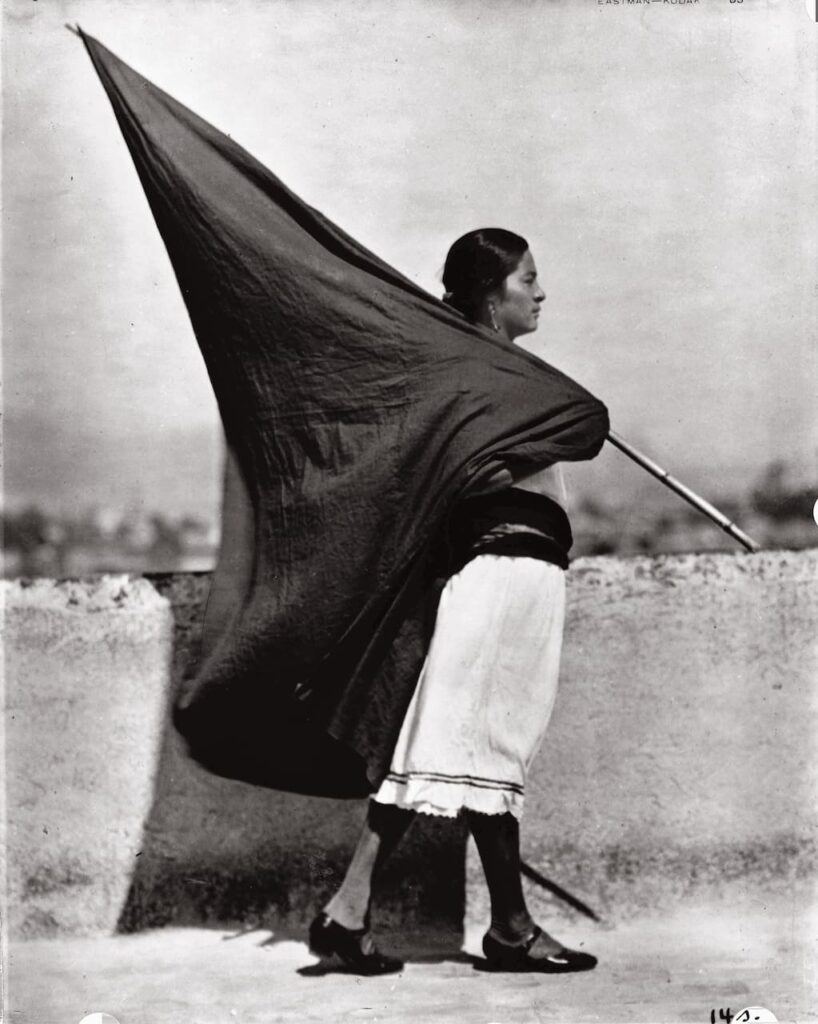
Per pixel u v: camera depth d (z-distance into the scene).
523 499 3.20
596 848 3.53
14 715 3.49
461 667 3.11
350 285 3.25
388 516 3.14
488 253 3.38
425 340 3.19
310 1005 3.05
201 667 3.25
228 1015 3.01
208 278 3.29
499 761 3.14
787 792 3.57
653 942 3.44
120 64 3.35
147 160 3.31
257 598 3.22
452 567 3.17
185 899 3.49
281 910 3.49
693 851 3.54
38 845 3.47
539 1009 3.03
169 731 3.51
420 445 3.13
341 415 3.20
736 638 3.58
